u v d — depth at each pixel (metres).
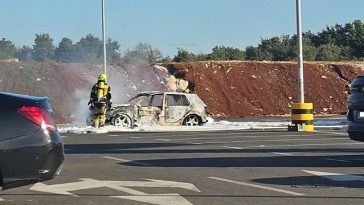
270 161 12.05
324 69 44.75
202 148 14.74
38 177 7.32
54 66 36.19
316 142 16.39
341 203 7.77
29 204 7.88
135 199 8.12
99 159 12.52
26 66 35.78
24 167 7.23
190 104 24.09
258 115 37.28
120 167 11.27
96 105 21.98
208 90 38.34
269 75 41.94
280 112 38.53
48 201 8.06
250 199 8.09
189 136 18.95
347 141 16.70
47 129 7.43
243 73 41.16
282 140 17.08
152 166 11.37
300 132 20.55
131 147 15.14
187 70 39.84
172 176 10.12
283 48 62.81
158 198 8.18
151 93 23.97
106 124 22.84
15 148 7.18
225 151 13.98
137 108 23.27
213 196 8.32
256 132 20.75
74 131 21.11
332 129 22.12
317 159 12.40
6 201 8.06
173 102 23.88
